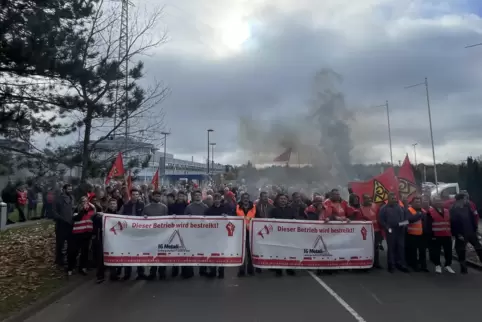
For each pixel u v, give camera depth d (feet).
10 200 62.13
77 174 47.32
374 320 20.70
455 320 20.62
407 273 32.99
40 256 37.04
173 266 32.53
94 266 35.60
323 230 33.58
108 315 22.18
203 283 29.84
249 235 32.89
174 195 36.42
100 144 52.65
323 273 33.17
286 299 25.00
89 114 41.27
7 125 34.40
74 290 27.96
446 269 33.99
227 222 32.30
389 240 33.68
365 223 34.32
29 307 22.62
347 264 33.50
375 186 39.55
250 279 31.19
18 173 41.32
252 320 20.94
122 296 26.16
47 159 39.96
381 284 28.99
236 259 31.94
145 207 33.12
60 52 34.04
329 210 34.47
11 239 45.47
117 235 31.30
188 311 22.65
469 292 26.45
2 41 30.48
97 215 31.30
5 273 30.09
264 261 32.60
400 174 41.01
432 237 32.96
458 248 32.76
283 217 34.06
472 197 69.46
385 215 33.81
